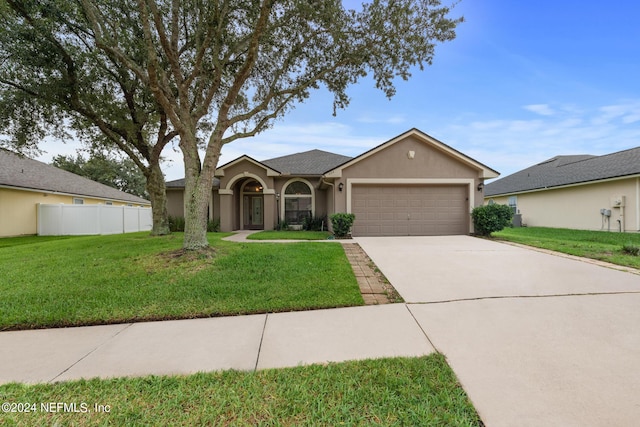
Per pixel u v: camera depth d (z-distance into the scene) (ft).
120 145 36.35
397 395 7.20
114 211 59.88
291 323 11.90
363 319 12.17
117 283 16.62
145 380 7.95
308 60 29.32
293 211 54.54
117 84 36.09
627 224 42.70
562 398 6.98
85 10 23.63
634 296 14.26
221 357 9.24
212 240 33.55
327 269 19.43
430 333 10.73
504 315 12.26
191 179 24.04
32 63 29.09
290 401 7.02
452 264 21.52
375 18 24.44
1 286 16.24
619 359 8.72
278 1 23.82
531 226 61.82
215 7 23.89
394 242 32.86
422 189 40.68
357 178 39.86
